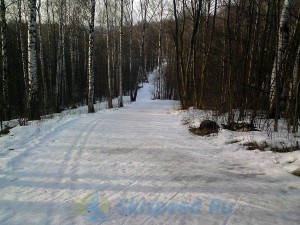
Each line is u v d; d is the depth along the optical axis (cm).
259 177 587
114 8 2895
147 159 717
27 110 1294
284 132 883
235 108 1228
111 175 587
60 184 528
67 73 4316
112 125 1242
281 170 616
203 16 2220
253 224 388
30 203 445
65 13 2795
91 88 1861
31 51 1228
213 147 868
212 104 1595
